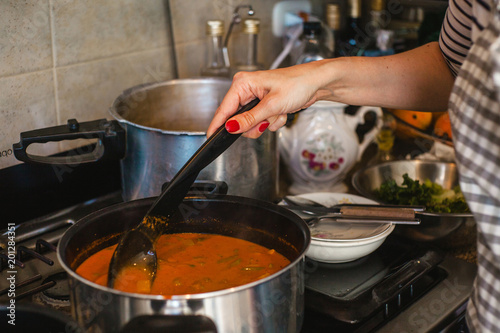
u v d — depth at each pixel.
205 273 0.83
